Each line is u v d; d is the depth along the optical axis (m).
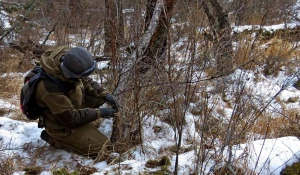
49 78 3.20
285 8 8.02
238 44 5.17
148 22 4.02
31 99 3.23
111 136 3.57
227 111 3.99
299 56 6.02
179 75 3.21
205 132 3.42
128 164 3.09
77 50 3.10
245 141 3.40
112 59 3.54
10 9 9.16
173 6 3.71
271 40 6.37
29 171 3.14
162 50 3.90
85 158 3.36
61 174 3.01
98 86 3.61
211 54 3.65
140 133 3.35
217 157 2.98
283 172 2.91
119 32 3.64
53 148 3.53
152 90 3.51
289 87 5.23
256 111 3.48
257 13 7.27
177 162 2.88
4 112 4.34
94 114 3.33
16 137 3.69
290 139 3.29
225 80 3.88
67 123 3.23
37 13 7.68
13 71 5.84
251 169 2.89
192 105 3.93
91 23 5.89
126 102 3.41
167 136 3.61
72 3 6.20
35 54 6.12
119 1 3.75
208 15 5.30
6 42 6.66
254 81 4.91
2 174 3.08
